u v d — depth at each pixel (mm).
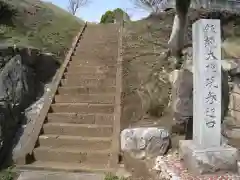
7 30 9812
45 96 8070
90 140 6316
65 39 11172
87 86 8148
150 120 7094
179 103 6633
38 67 8773
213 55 5027
